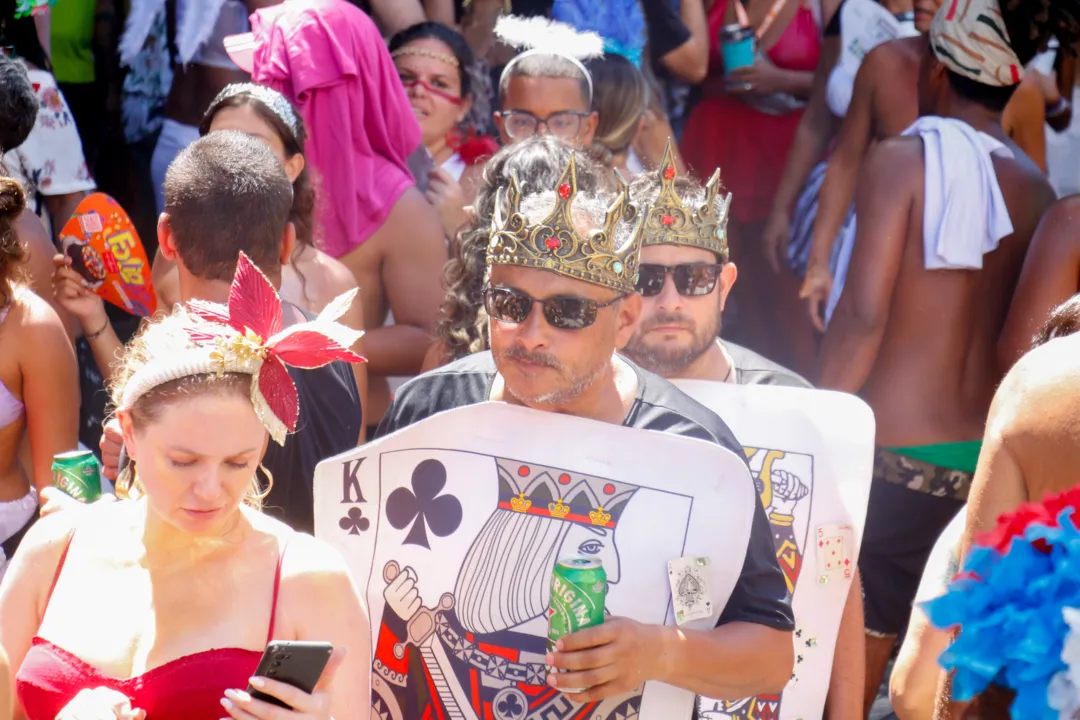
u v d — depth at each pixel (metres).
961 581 2.63
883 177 6.79
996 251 6.77
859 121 8.52
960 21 6.91
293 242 4.82
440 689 3.47
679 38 9.08
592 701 3.32
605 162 6.95
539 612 3.40
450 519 3.51
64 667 3.07
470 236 5.16
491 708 3.41
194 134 8.66
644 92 7.45
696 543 3.38
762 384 4.65
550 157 4.95
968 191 6.68
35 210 7.82
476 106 8.24
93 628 3.12
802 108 9.41
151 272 6.17
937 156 6.73
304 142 5.94
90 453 3.87
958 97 6.97
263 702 2.76
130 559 3.20
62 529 3.33
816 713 4.28
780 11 9.27
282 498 4.28
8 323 5.06
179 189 4.46
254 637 3.06
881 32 8.96
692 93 9.55
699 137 9.55
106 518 3.33
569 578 3.13
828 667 4.28
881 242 6.78
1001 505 3.23
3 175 5.89
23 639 3.21
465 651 3.44
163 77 8.77
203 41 8.45
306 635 3.08
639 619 3.37
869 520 6.73
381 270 6.83
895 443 6.75
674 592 3.34
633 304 3.60
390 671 3.52
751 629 3.40
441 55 7.79
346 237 6.71
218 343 3.02
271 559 3.15
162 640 3.05
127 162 8.95
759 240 9.51
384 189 6.74
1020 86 8.30
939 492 6.72
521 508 3.47
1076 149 8.45
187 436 2.96
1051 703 2.40
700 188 4.71
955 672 2.76
